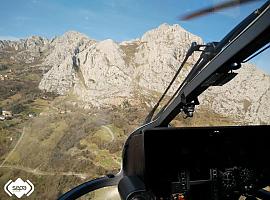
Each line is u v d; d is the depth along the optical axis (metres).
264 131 5.46
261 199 5.95
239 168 5.33
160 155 5.18
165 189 5.16
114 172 6.52
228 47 3.75
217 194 5.27
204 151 5.34
